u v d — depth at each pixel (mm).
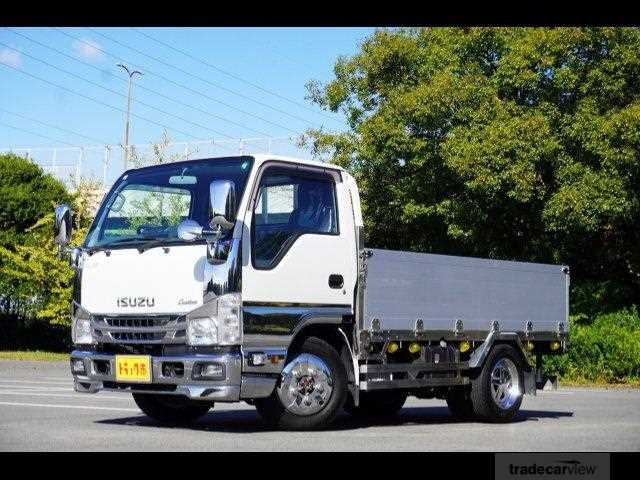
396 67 28312
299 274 9562
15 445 8039
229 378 8953
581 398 17141
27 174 33750
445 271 10922
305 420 9578
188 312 9125
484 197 25672
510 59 25406
